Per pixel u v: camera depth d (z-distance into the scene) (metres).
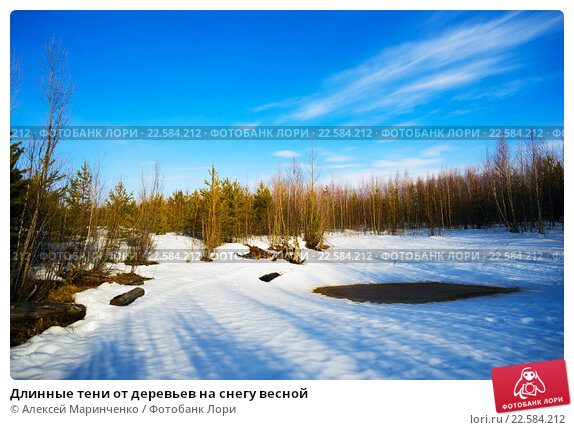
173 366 5.07
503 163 36.59
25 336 6.09
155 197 18.94
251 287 13.95
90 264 11.90
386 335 6.48
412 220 55.22
